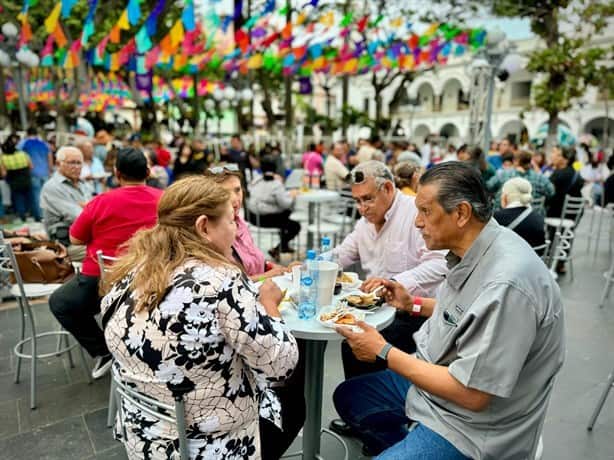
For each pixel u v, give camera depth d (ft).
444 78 87.10
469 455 4.02
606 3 34.14
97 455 6.71
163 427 3.62
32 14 25.82
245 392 3.82
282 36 24.85
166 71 37.70
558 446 7.03
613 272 13.12
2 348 10.06
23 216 24.40
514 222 10.06
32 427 7.34
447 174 4.19
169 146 44.24
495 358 3.65
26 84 38.22
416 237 7.35
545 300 3.82
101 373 8.41
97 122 47.75
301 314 5.31
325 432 7.25
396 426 5.53
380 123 58.85
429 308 5.96
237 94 37.81
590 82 38.83
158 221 3.94
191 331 3.41
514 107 80.33
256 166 33.50
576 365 9.61
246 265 7.76
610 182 19.34
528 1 32.63
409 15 26.81
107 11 26.84
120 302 3.75
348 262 8.31
